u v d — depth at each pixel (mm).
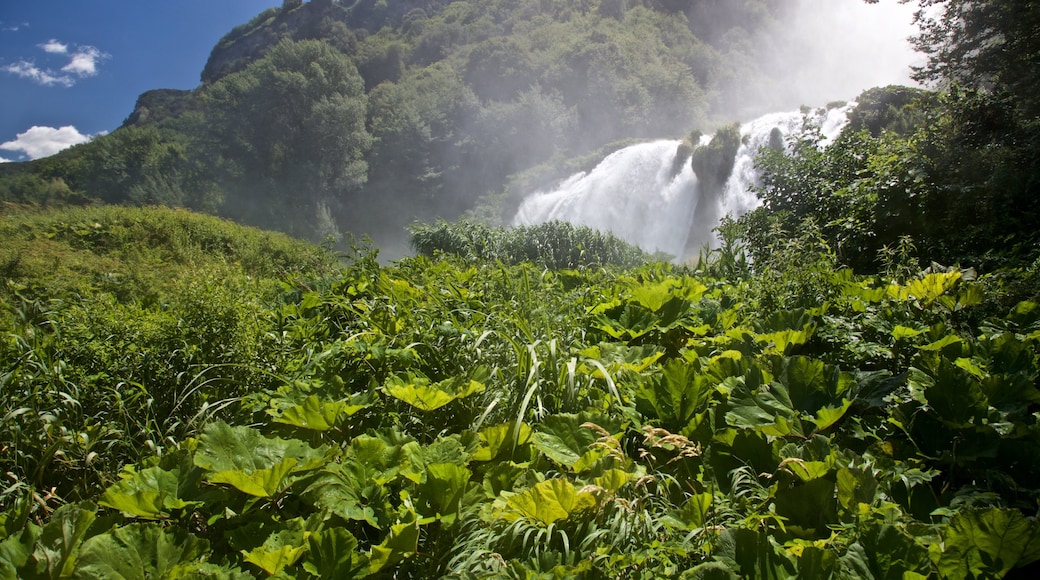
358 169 67312
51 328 3742
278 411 2354
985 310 3342
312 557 1511
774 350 2889
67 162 63406
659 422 2316
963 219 5844
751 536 1484
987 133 6500
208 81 163875
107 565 1432
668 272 5691
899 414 2127
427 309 3467
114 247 9805
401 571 1664
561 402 2500
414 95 81000
